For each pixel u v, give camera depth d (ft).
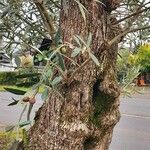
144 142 38.96
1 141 20.35
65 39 10.44
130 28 11.48
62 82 10.30
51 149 10.55
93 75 10.43
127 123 50.65
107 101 10.93
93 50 10.41
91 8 10.41
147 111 65.00
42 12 8.40
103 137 11.02
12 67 7.22
